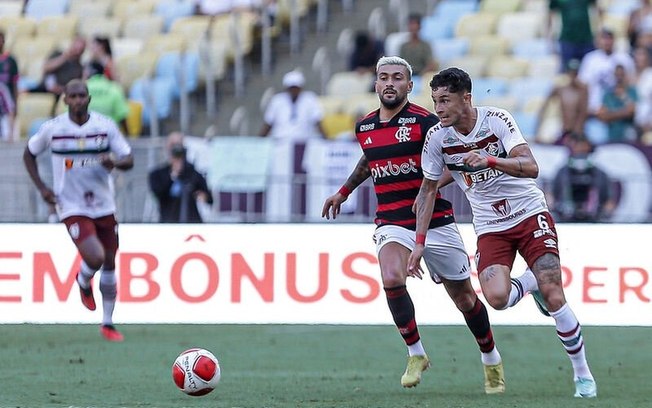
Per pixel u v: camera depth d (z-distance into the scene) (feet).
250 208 172.86
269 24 229.45
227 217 173.27
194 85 220.23
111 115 186.29
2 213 173.06
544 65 207.82
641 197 165.48
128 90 219.61
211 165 178.91
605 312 135.85
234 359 117.60
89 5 242.37
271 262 140.05
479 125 85.30
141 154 176.14
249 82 224.12
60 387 94.63
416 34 207.72
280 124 199.21
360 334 140.77
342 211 165.99
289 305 139.64
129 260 141.38
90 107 184.75
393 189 91.35
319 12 232.32
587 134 190.90
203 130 214.69
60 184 129.90
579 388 88.94
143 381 98.78
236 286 140.15
